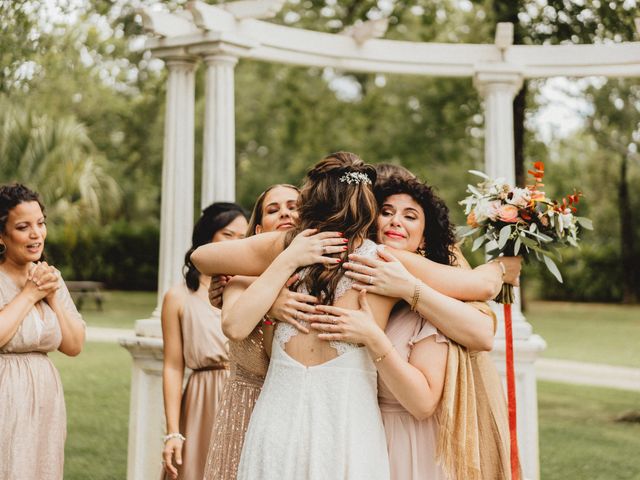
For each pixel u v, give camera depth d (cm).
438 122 1956
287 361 229
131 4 809
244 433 262
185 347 333
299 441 221
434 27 1290
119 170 2386
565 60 534
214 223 339
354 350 226
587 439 694
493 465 248
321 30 1384
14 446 294
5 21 631
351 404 223
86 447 645
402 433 241
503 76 515
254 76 2325
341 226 234
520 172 763
